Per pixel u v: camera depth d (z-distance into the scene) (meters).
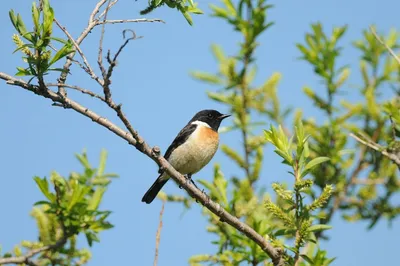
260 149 13.88
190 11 10.93
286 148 10.35
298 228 9.77
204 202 10.97
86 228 10.60
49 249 10.22
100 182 11.84
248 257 11.66
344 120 14.85
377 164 14.59
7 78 9.60
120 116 9.63
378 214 14.24
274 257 10.52
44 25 9.53
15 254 10.38
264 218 12.05
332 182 14.48
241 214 12.58
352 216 14.26
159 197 13.30
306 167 10.05
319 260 10.13
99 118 10.02
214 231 12.55
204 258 11.75
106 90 9.33
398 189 14.37
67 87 9.44
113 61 9.16
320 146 14.70
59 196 10.76
